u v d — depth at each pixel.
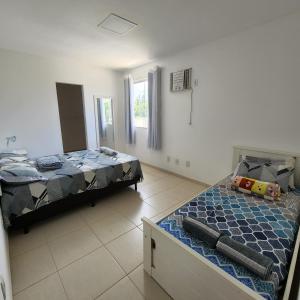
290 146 2.26
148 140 4.12
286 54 2.15
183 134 3.48
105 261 1.68
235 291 0.90
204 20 2.17
